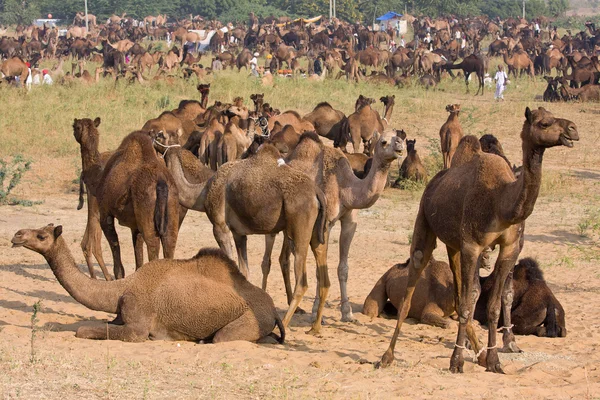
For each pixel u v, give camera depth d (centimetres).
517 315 3266
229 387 2328
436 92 13250
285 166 3200
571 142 2300
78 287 2919
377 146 3369
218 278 2941
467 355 2906
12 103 9381
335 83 12512
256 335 2941
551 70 18075
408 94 12481
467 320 2605
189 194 3472
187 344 2844
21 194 6750
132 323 2880
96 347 2738
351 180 3459
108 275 3988
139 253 3516
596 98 12081
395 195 7031
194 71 12394
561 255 4969
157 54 16138
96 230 3953
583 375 2609
